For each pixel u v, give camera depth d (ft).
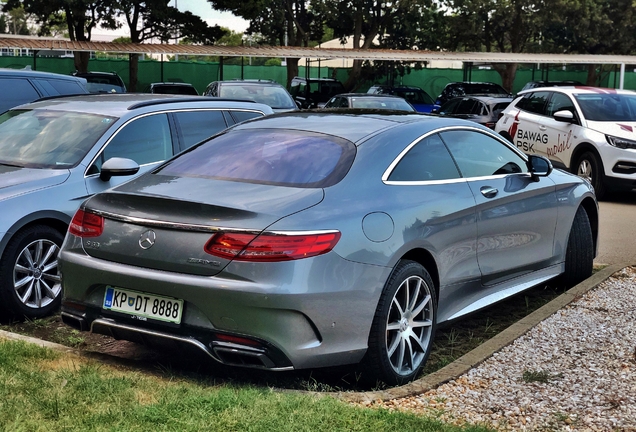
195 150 16.70
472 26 136.05
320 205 13.80
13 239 18.74
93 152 20.75
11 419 11.42
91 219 14.56
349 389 14.70
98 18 110.42
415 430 11.74
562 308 19.94
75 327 14.99
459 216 16.49
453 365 15.55
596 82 152.66
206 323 13.23
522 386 14.70
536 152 45.83
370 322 13.87
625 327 18.45
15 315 18.94
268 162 15.29
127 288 13.91
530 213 19.48
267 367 13.17
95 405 12.16
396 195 15.16
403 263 14.69
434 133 17.17
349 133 16.12
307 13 133.59
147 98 24.16
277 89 56.49
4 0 106.22
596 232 23.44
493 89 94.48
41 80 31.09
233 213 13.21
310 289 13.00
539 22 133.28
